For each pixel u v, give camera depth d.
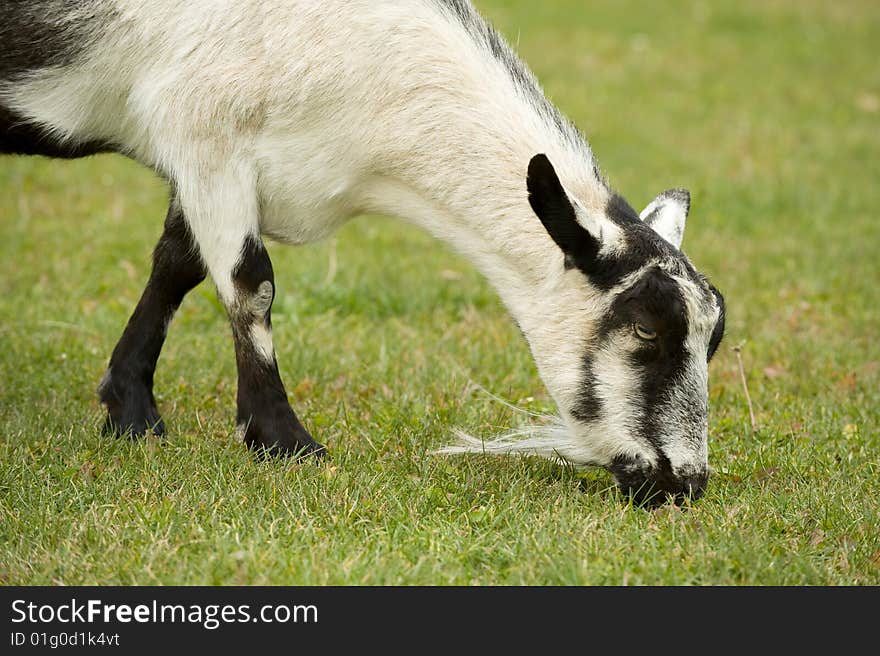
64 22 12.38
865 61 41.44
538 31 41.06
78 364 16.03
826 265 22.50
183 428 13.95
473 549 10.71
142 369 13.77
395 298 19.80
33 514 11.05
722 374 16.95
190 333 17.80
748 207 26.27
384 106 12.23
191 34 12.04
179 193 12.52
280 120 12.19
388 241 22.98
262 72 12.02
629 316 11.46
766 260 22.89
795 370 17.25
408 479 12.43
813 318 19.70
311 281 20.23
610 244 11.47
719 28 44.50
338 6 12.06
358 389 15.62
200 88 12.05
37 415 13.87
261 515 11.20
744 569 10.56
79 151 13.38
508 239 12.13
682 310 11.29
